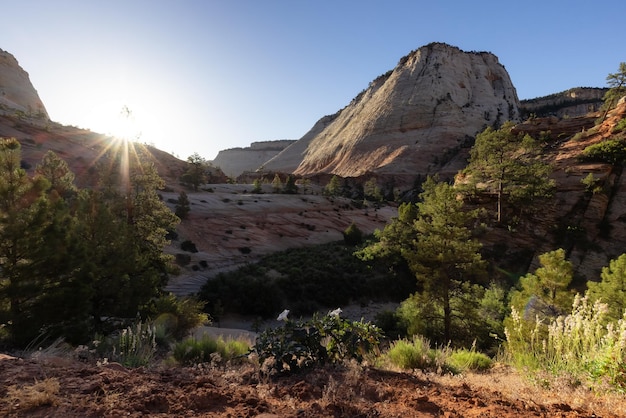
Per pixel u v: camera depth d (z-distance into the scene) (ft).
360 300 117.19
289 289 116.88
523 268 100.07
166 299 48.62
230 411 7.53
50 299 32.17
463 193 129.59
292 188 315.17
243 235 188.75
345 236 188.44
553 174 124.57
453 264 57.82
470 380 12.69
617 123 136.98
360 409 7.95
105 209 47.60
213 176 383.86
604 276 41.73
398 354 15.78
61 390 7.81
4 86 568.82
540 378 11.96
